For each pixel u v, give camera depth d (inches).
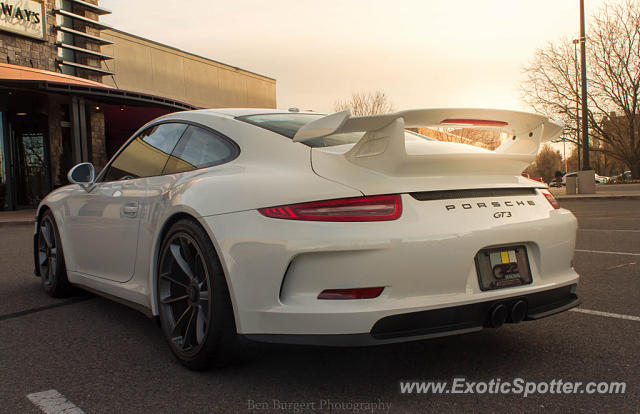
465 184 85.9
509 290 84.6
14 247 271.0
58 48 673.0
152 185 109.6
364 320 74.9
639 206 519.8
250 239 80.4
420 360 95.1
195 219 90.8
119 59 835.4
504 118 96.1
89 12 729.6
